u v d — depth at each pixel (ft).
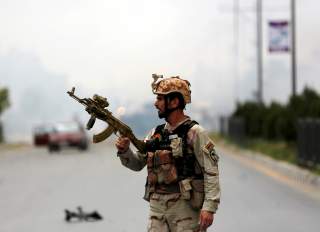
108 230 86.28
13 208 107.96
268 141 278.26
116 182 148.05
